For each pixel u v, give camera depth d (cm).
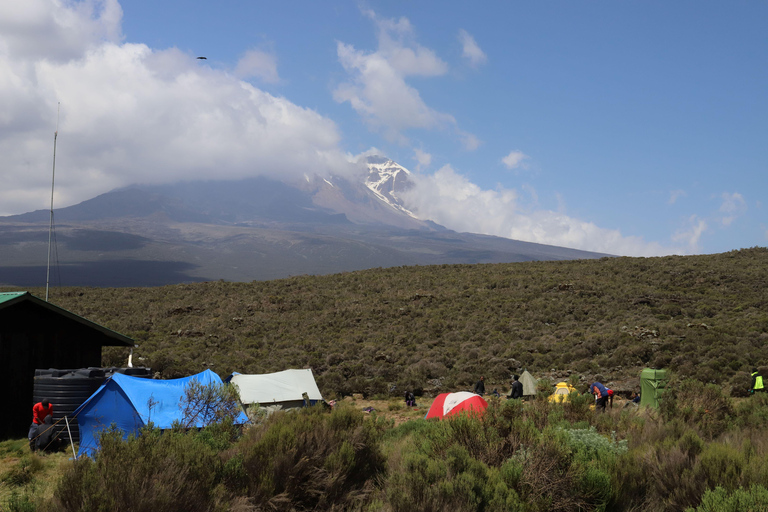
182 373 3225
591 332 4288
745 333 3631
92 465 644
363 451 873
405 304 5844
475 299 5891
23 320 1814
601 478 688
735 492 582
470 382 3250
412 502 650
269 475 748
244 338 4588
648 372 1728
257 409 1396
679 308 4819
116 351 3553
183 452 686
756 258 7312
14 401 1758
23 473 1145
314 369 3594
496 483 696
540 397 1255
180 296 6650
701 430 1122
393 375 3453
